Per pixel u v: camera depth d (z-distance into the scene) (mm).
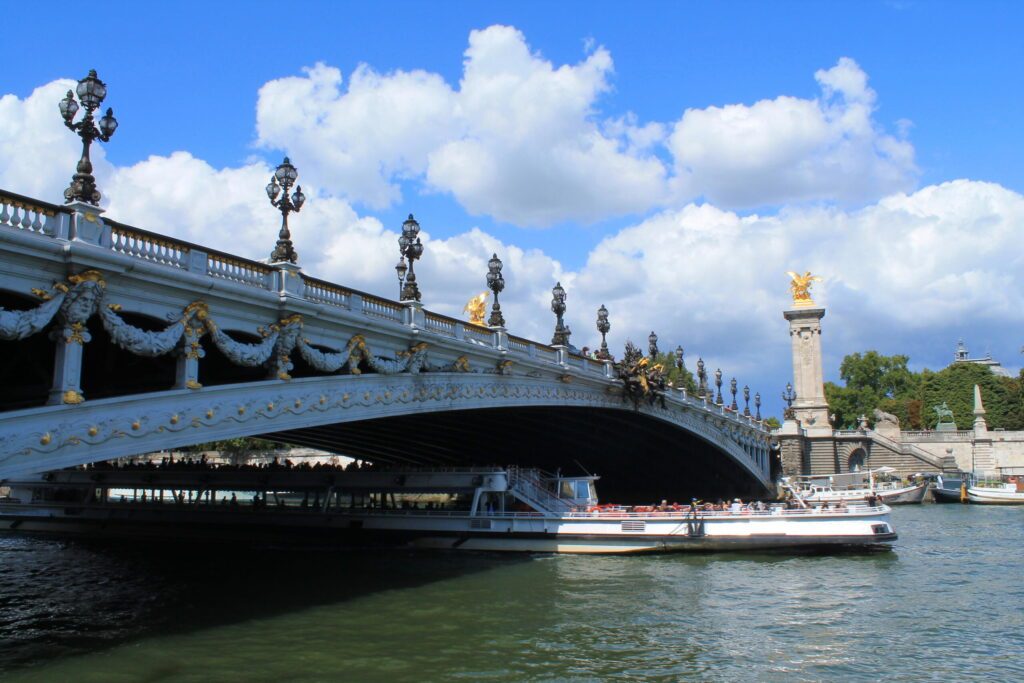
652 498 103375
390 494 61312
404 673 26734
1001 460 143750
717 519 54875
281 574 47062
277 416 33844
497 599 38781
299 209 36312
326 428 58250
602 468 91562
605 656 29109
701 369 105688
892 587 42562
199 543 64812
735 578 45156
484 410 58219
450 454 75750
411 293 44094
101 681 25500
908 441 148875
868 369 192625
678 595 40031
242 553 57844
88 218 26141
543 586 42312
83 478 73312
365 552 57156
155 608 37250
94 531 71812
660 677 26812
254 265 33312
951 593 41094
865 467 140000
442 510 59688
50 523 74375
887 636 32406
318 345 37250
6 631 32719
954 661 28953
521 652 29484
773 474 133625
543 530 56094
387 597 39250
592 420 75000
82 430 25797
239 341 36719
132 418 27453
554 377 60125
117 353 34094
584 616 35312
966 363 179000
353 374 38844
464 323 49125
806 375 143875
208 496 69250
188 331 29953
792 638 31953
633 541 54781
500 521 56719
